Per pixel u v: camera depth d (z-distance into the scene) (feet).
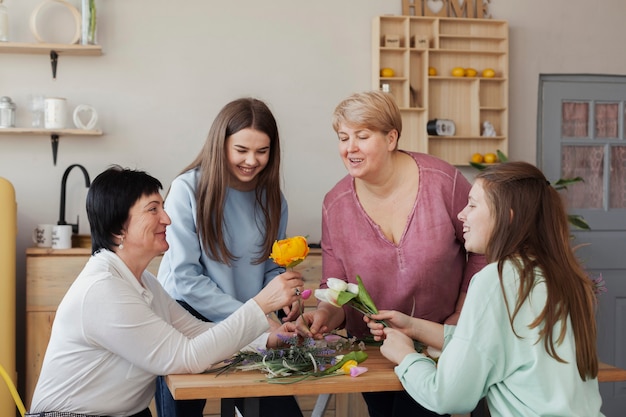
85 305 6.62
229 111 8.22
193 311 8.48
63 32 13.75
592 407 6.16
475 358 6.05
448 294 8.42
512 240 6.31
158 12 14.16
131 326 6.57
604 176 16.46
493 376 6.12
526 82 15.93
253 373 6.77
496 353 6.07
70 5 13.60
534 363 6.02
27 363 12.63
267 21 14.62
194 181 8.49
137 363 6.65
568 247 6.36
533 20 15.93
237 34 14.49
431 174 8.21
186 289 8.32
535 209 6.32
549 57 16.03
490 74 15.35
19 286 13.67
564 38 16.08
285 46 14.70
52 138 13.73
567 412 5.95
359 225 8.30
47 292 12.66
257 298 7.09
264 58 14.62
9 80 13.66
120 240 7.00
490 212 6.45
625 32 16.39
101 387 6.84
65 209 13.74
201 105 14.37
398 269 8.21
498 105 15.71
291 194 14.80
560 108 16.21
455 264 8.41
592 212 16.37
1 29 13.32
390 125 7.84
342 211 8.40
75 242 13.51
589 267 16.37
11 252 12.32
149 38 14.14
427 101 15.01
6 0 13.60
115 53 14.01
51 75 13.79
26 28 13.67
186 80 14.29
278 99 14.70
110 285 6.66
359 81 15.06
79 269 12.77
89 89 13.93
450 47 15.43
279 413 8.09
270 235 8.73
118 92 14.03
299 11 14.75
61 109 13.38
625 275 16.51
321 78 14.88
